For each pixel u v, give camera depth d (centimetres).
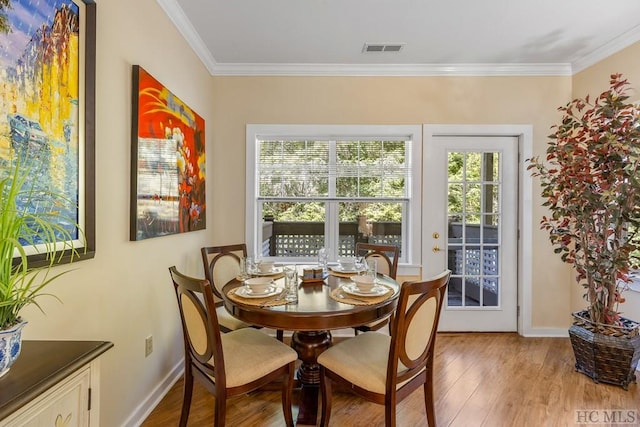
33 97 106
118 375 156
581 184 216
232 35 241
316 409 183
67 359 78
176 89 218
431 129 294
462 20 222
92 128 133
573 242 285
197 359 149
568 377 222
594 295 225
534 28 232
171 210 204
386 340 175
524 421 178
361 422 176
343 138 302
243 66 289
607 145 202
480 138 299
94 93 134
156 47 190
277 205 309
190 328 149
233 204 296
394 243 307
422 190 296
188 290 141
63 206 119
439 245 299
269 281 185
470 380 219
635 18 219
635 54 236
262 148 305
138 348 174
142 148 170
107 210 147
